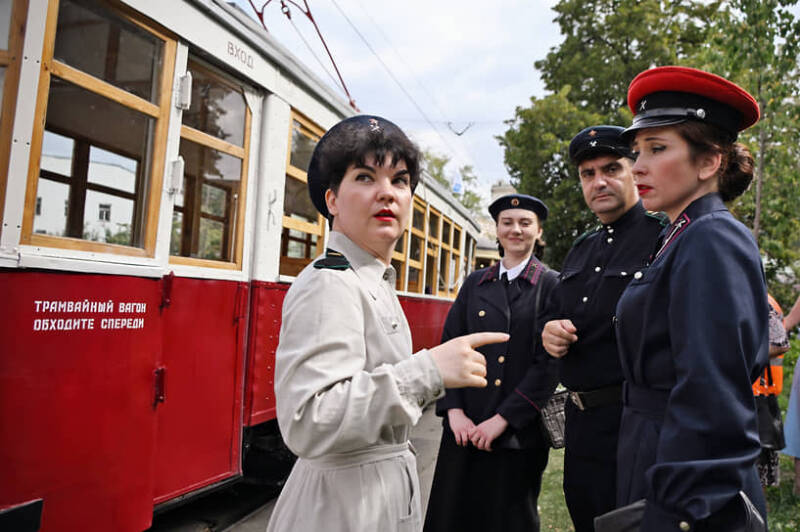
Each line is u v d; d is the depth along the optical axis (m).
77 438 2.24
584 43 19.28
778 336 3.30
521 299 2.60
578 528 2.14
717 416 1.13
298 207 4.11
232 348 3.31
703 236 1.29
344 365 1.12
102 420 2.35
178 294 2.88
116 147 2.53
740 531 1.10
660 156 1.45
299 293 1.21
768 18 5.58
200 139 3.07
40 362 2.11
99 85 2.37
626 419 1.54
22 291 2.06
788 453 3.86
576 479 2.12
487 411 2.49
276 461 4.54
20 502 2.03
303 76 3.95
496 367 2.54
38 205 2.21
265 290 3.60
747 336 1.19
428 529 2.51
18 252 2.06
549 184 18.25
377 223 1.31
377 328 1.26
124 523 2.44
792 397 3.88
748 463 1.12
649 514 1.19
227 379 3.26
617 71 17.72
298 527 1.21
